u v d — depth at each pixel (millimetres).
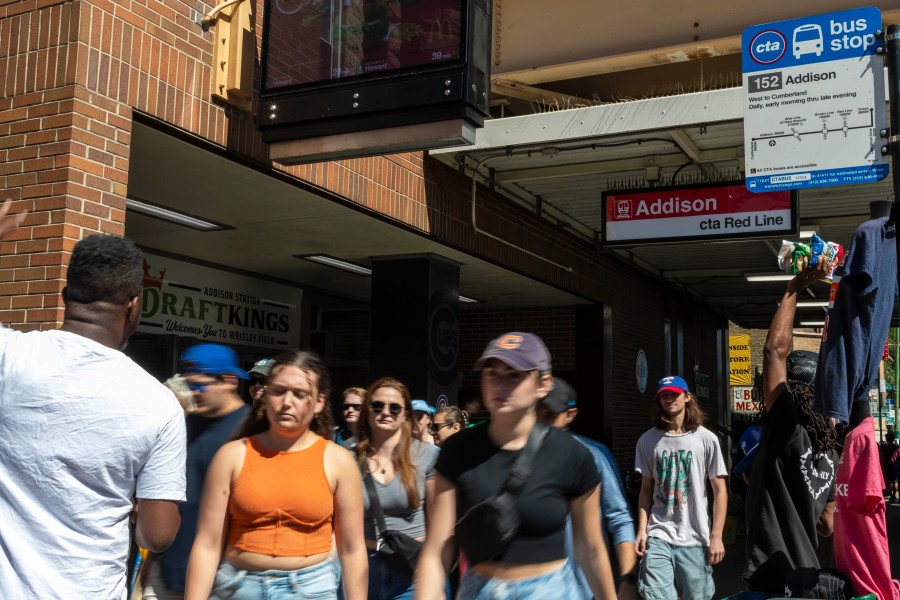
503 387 2762
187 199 8312
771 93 5574
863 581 3873
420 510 4754
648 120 7965
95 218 5781
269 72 6590
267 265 11594
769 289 17750
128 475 2439
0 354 2430
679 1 8945
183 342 10367
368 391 4859
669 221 9406
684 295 18438
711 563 6086
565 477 2785
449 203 9781
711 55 8805
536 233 11812
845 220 11258
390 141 6184
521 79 9492
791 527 4184
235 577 3537
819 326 21953
